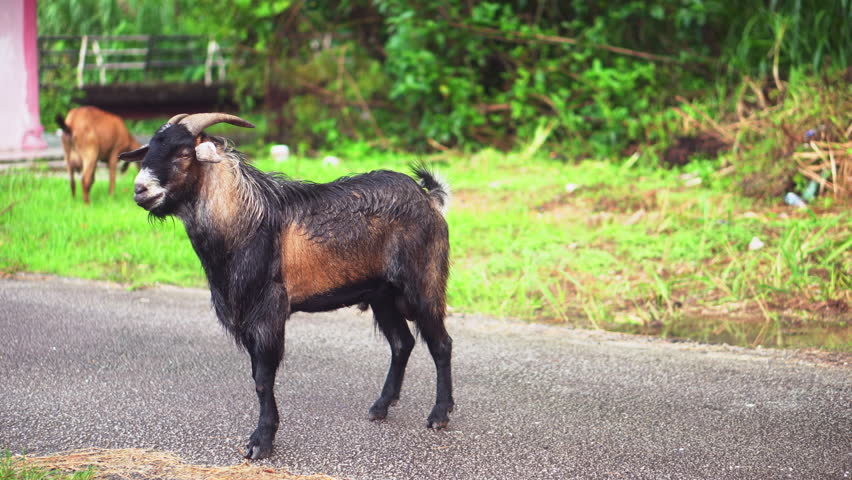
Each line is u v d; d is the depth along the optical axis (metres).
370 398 5.91
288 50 15.60
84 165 11.20
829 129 10.73
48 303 8.10
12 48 14.51
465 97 14.38
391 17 15.20
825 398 5.84
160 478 4.61
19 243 9.81
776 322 7.59
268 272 4.91
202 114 4.88
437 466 4.83
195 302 8.31
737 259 8.60
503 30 14.33
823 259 8.48
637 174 12.23
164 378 6.23
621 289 8.34
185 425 5.38
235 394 5.94
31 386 6.00
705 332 7.41
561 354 6.85
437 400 5.42
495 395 5.96
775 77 12.27
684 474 4.71
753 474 4.71
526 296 8.39
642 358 6.74
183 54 25.23
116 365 6.48
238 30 15.27
